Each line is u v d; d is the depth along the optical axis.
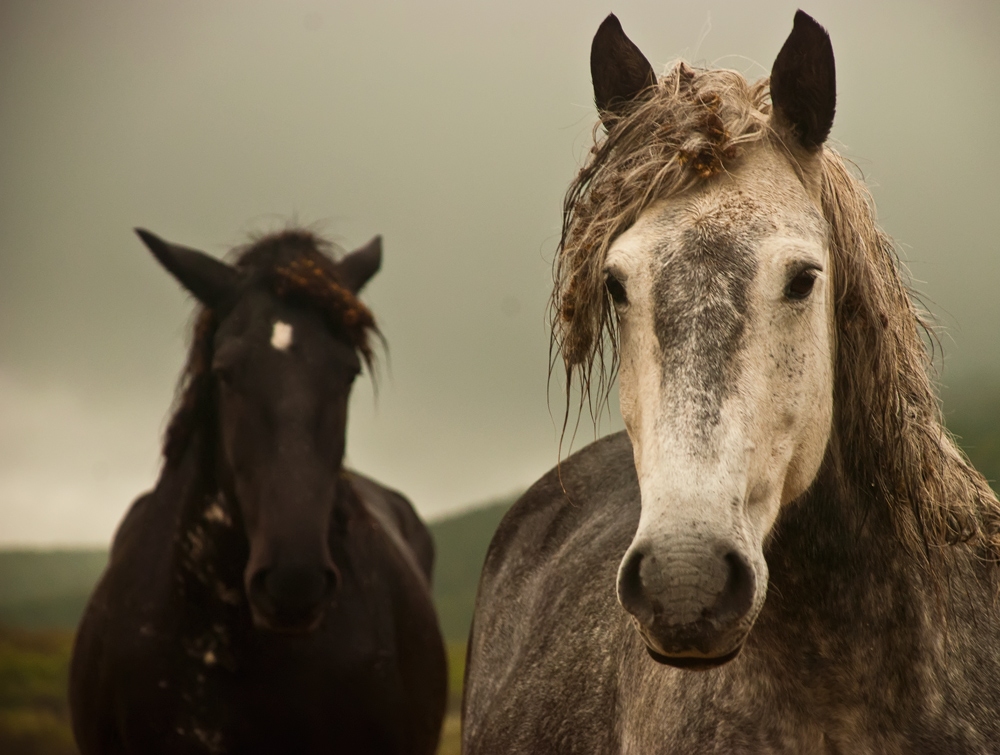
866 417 3.56
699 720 3.68
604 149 3.81
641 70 4.03
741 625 2.92
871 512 3.56
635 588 3.01
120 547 8.80
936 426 3.79
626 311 3.39
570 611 5.21
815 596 3.52
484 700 6.01
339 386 7.56
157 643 7.54
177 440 7.76
